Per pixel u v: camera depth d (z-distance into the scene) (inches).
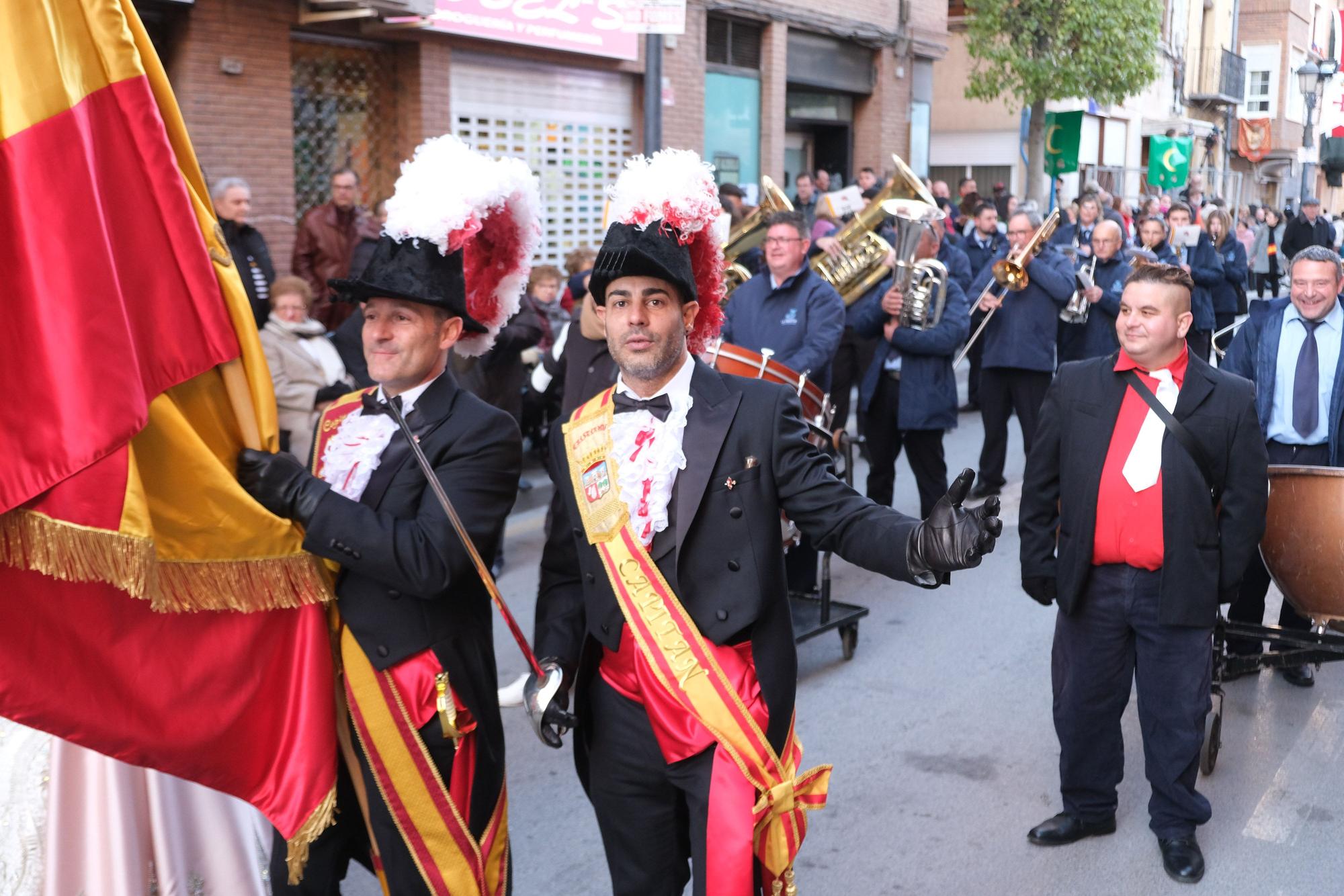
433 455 103.0
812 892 141.8
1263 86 1674.5
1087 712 149.6
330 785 100.7
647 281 97.3
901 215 257.8
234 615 97.8
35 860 106.4
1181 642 143.3
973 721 188.5
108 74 90.8
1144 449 141.7
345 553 96.2
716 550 97.3
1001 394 326.3
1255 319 198.8
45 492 87.0
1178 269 140.7
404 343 102.6
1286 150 1690.5
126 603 93.5
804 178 520.7
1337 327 190.4
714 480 97.7
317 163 394.6
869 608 242.5
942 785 168.1
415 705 101.6
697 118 534.9
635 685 100.3
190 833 113.3
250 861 117.1
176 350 93.4
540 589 110.1
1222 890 142.4
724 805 94.7
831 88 643.5
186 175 96.8
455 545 99.2
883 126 679.1
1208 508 140.8
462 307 104.6
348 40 395.2
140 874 109.7
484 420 104.6
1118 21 670.5
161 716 95.3
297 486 96.3
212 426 96.4
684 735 96.8
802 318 222.8
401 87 410.6
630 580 98.0
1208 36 1476.4
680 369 101.4
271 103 364.5
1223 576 142.8
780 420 98.5
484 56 432.5
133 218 91.8
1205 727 167.3
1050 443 148.5
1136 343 141.1
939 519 82.5
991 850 151.3
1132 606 144.1
